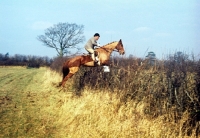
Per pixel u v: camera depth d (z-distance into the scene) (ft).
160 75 30.12
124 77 35.14
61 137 25.75
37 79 89.66
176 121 26.45
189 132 24.81
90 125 26.66
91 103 33.09
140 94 32.14
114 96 33.53
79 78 45.55
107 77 39.65
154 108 29.53
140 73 33.37
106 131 24.90
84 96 38.04
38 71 152.15
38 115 33.63
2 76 96.99
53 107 37.47
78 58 41.47
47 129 28.04
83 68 45.80
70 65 41.57
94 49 41.55
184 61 28.81
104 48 40.93
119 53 41.88
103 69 41.34
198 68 25.71
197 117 24.94
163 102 28.86
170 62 29.91
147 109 30.01
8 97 46.91
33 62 204.95
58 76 74.90
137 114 28.84
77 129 26.71
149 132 24.59
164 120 27.27
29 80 84.58
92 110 30.60
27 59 212.84
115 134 24.45
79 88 43.52
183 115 25.64
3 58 206.69
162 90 29.55
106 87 38.24
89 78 43.96
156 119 26.96
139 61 35.40
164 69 29.99
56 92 52.03
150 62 34.27
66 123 29.53
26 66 199.11
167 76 28.68
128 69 35.14
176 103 27.14
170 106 27.78
